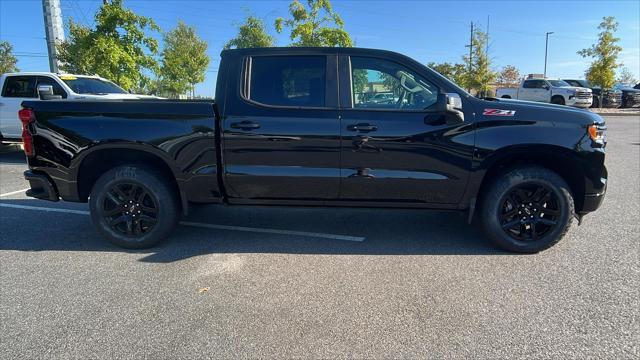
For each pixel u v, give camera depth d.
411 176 4.05
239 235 4.80
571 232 4.76
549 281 3.58
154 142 4.13
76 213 5.68
